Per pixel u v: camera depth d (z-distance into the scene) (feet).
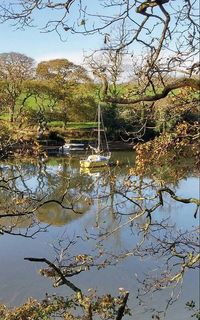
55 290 52.24
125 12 18.95
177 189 108.68
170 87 18.12
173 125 38.04
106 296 26.68
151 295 49.55
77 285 53.21
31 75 170.09
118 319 24.75
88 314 24.89
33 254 64.03
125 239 66.64
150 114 32.37
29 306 27.53
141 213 32.53
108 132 185.88
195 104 33.73
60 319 31.73
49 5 19.27
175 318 44.52
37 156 36.04
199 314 38.58
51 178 112.98
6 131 37.04
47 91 173.06
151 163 36.73
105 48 19.34
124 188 41.75
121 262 58.29
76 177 95.76
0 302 48.98
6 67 121.80
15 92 109.70
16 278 55.47
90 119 201.57
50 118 184.75
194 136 34.55
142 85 19.98
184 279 52.95
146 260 57.72
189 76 18.54
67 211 86.07
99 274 56.08
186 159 38.14
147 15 18.02
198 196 102.78
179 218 81.05
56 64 155.63
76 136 199.31
